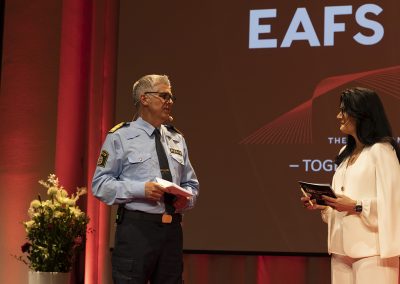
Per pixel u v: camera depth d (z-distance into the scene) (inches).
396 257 112.6
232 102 187.0
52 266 165.0
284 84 183.9
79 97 201.5
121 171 125.3
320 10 183.9
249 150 184.4
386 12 179.0
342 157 121.5
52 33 202.8
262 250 180.9
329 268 182.7
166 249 121.3
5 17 204.8
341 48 181.0
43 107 201.8
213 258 189.3
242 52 187.9
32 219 168.6
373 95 117.0
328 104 180.2
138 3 195.5
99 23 200.1
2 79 203.5
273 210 181.2
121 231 121.2
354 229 112.9
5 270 199.8
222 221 183.8
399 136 173.9
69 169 198.8
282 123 182.9
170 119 128.1
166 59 192.4
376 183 112.7
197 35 191.5
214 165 185.8
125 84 193.3
